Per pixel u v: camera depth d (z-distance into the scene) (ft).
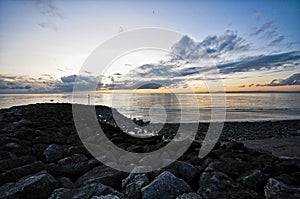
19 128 26.96
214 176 13.10
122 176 14.26
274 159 19.35
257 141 37.19
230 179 13.08
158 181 12.09
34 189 11.64
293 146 32.78
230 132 45.19
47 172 13.93
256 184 13.10
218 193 11.87
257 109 82.74
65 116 40.98
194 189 13.44
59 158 17.98
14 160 15.55
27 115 40.63
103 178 13.67
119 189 13.66
